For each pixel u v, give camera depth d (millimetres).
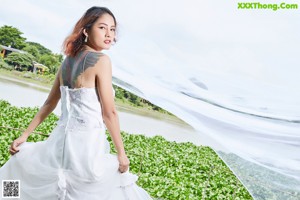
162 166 9891
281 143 8055
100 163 3293
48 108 3682
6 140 8938
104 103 3334
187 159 11039
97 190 3311
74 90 3375
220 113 9547
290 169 7695
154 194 7656
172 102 10820
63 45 3473
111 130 3350
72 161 3275
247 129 8656
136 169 9344
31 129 3660
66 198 3305
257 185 7598
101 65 3338
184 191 8008
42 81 13734
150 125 13430
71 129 3342
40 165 3383
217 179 9859
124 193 3404
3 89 13430
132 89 11680
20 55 13742
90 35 3430
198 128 9508
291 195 7340
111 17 3479
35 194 3398
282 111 9125
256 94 10391
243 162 8062
